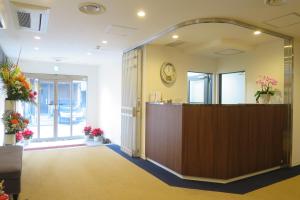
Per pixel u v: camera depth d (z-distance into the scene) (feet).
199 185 11.69
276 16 10.87
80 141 24.40
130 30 13.01
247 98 16.93
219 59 19.39
